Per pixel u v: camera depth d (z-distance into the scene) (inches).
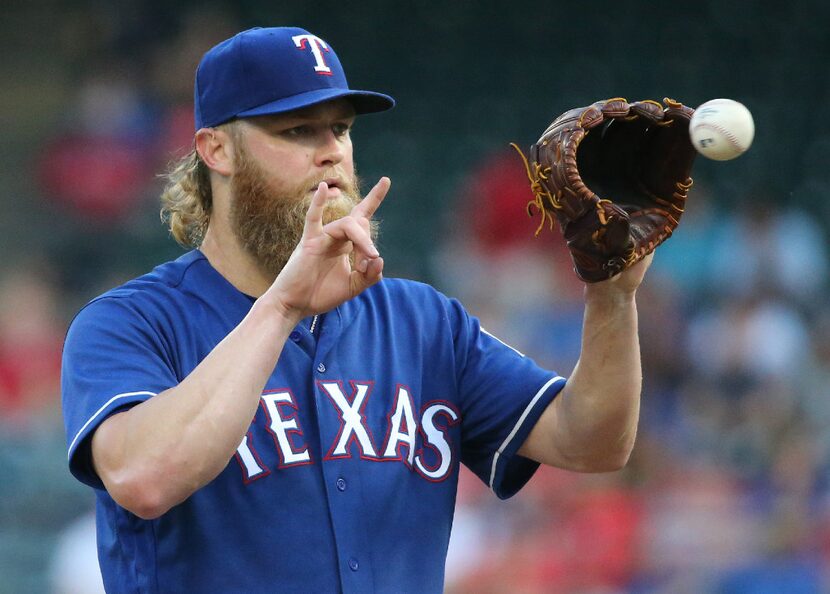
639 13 1920.5
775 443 1050.1
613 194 379.9
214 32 1829.5
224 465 337.1
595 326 377.1
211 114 396.2
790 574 907.4
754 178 1686.8
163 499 332.2
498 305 1382.9
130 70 1802.4
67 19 1966.0
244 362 335.9
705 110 353.4
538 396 403.5
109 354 365.7
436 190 1721.2
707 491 964.0
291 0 1952.5
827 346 1273.4
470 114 1830.7
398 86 1883.6
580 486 964.6
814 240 1434.5
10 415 1246.9
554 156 353.1
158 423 331.9
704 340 1270.9
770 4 1904.5
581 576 915.4
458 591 927.0
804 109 1790.1
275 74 385.1
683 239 1411.2
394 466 385.4
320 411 380.8
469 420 413.7
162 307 385.1
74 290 1541.6
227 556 362.6
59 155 1663.4
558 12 1937.7
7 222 1628.9
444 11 1952.5
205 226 429.7
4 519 1145.4
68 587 1018.1
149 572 365.1
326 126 391.2
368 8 1961.1
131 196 1636.3
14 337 1353.3
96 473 354.3
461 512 960.9
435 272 1530.5
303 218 383.2
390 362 400.8
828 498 966.4
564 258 1411.2
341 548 368.2
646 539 936.9
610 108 357.4
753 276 1348.4
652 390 1190.9
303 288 341.7
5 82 1899.6
